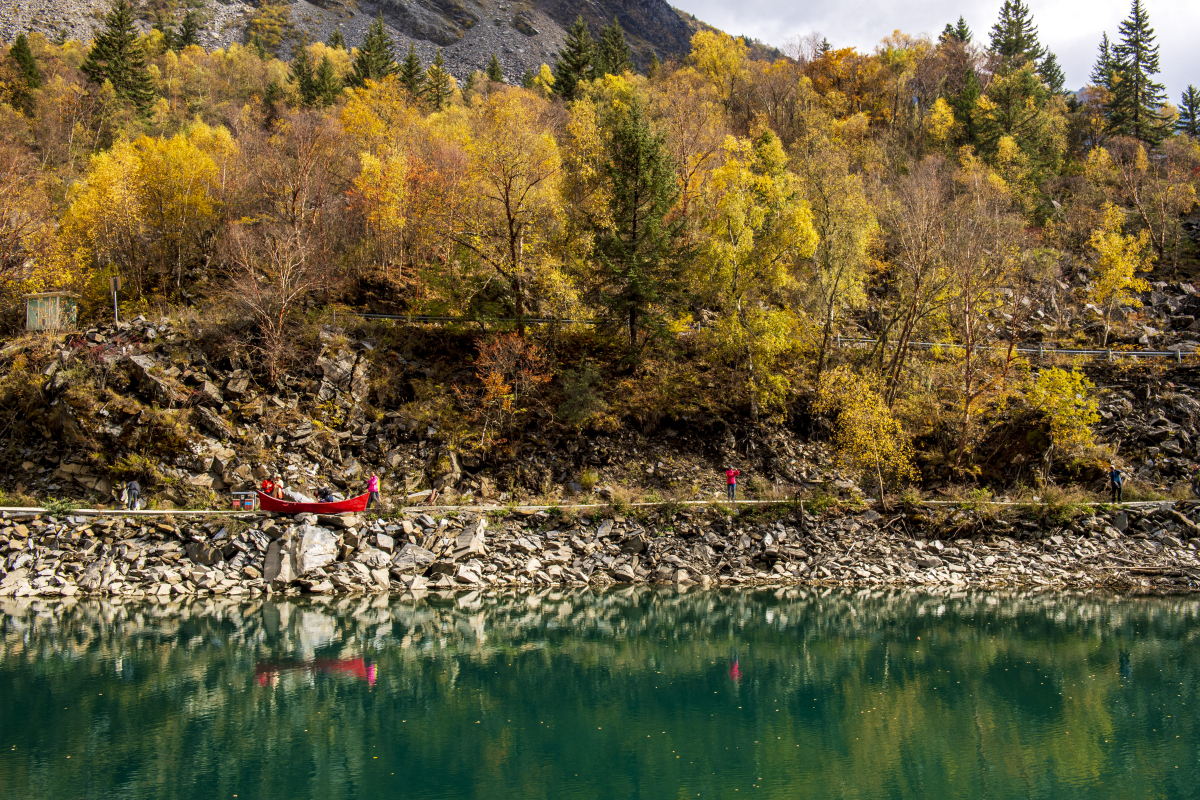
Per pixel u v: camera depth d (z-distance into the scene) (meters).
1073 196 58.44
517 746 15.74
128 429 31.84
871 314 46.16
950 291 36.97
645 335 40.56
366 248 44.16
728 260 36.88
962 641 23.17
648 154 38.12
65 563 27.97
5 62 72.31
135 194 41.66
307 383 35.22
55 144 59.06
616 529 32.06
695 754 15.34
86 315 38.66
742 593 28.98
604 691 19.19
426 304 40.72
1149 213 56.19
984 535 31.75
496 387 35.16
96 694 18.56
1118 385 38.72
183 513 29.62
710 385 39.53
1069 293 48.16
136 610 25.81
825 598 28.20
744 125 67.94
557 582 29.94
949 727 16.72
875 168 56.88
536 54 149.38
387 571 29.16
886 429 33.28
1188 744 15.62
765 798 13.30
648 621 25.53
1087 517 31.61
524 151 38.59
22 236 40.12
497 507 32.50
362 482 32.94
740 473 36.28
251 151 51.38
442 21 153.50
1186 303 47.41
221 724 16.89
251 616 25.34
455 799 13.20
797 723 17.02
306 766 14.68
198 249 42.81
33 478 31.95
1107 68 80.56
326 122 51.91
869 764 14.79
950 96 72.50
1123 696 18.52
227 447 32.41
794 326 38.44
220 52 106.88
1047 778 14.08
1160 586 28.56
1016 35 86.19
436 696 18.81
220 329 36.00
